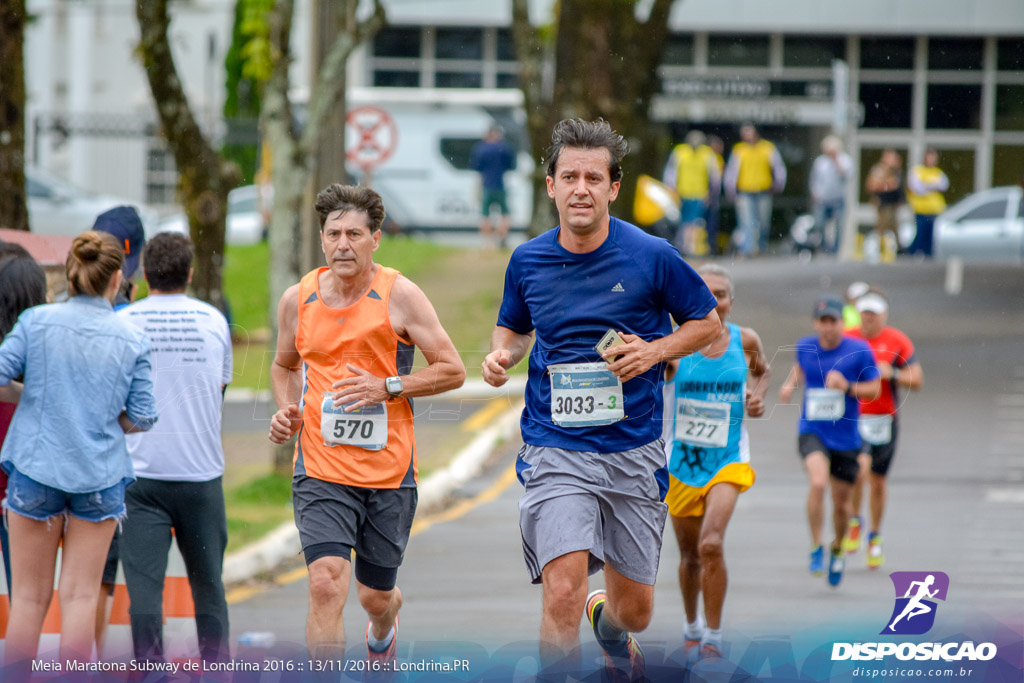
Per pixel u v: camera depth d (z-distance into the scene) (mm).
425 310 18641
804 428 29938
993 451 46375
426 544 33531
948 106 116312
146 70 40594
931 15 113312
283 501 36000
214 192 41156
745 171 86312
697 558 22750
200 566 19828
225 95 99062
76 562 18062
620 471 17547
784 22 113375
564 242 17328
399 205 96312
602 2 58281
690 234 85250
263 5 56656
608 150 16859
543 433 17609
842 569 28562
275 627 24609
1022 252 87250
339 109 38812
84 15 113500
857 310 31609
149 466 19406
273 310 38062
